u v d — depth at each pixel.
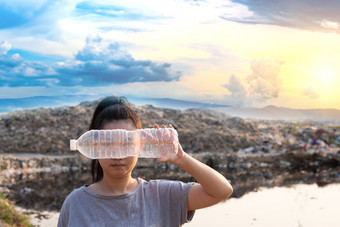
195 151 23.06
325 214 9.07
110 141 1.82
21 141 21.66
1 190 11.87
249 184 13.45
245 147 23.84
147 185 2.07
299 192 11.81
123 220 1.93
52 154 21.02
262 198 10.78
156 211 2.01
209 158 20.41
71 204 1.96
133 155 1.85
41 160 18.30
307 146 24.19
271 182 14.01
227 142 24.08
